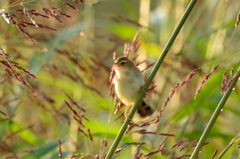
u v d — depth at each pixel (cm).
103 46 1002
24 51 765
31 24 419
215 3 838
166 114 802
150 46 927
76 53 701
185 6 938
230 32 816
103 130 799
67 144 779
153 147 749
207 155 818
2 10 416
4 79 646
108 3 1379
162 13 1009
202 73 787
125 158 788
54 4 811
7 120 665
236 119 920
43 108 698
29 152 607
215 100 764
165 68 895
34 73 701
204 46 900
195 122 823
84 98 827
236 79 455
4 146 640
